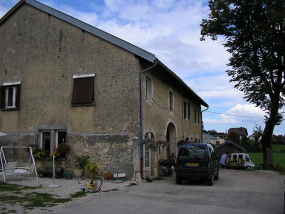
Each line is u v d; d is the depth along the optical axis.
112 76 13.16
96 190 9.68
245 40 21.80
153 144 12.41
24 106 14.88
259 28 20.67
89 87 13.44
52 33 14.67
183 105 20.55
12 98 15.42
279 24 19.41
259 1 19.47
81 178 12.77
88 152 13.12
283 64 21.39
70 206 7.37
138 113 12.57
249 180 13.93
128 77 12.88
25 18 15.48
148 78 14.18
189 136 22.11
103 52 13.46
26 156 14.45
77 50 14.00
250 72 22.36
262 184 12.30
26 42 15.27
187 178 11.48
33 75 14.86
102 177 12.68
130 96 12.76
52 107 14.22
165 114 16.36
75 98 13.62
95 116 13.25
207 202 7.97
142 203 7.77
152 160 14.60
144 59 12.94
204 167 11.38
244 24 21.38
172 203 7.80
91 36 13.79
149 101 14.27
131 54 12.95
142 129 12.67
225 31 21.91
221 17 21.09
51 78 14.41
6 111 15.27
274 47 20.05
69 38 14.24
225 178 14.93
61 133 14.06
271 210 7.09
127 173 12.33
